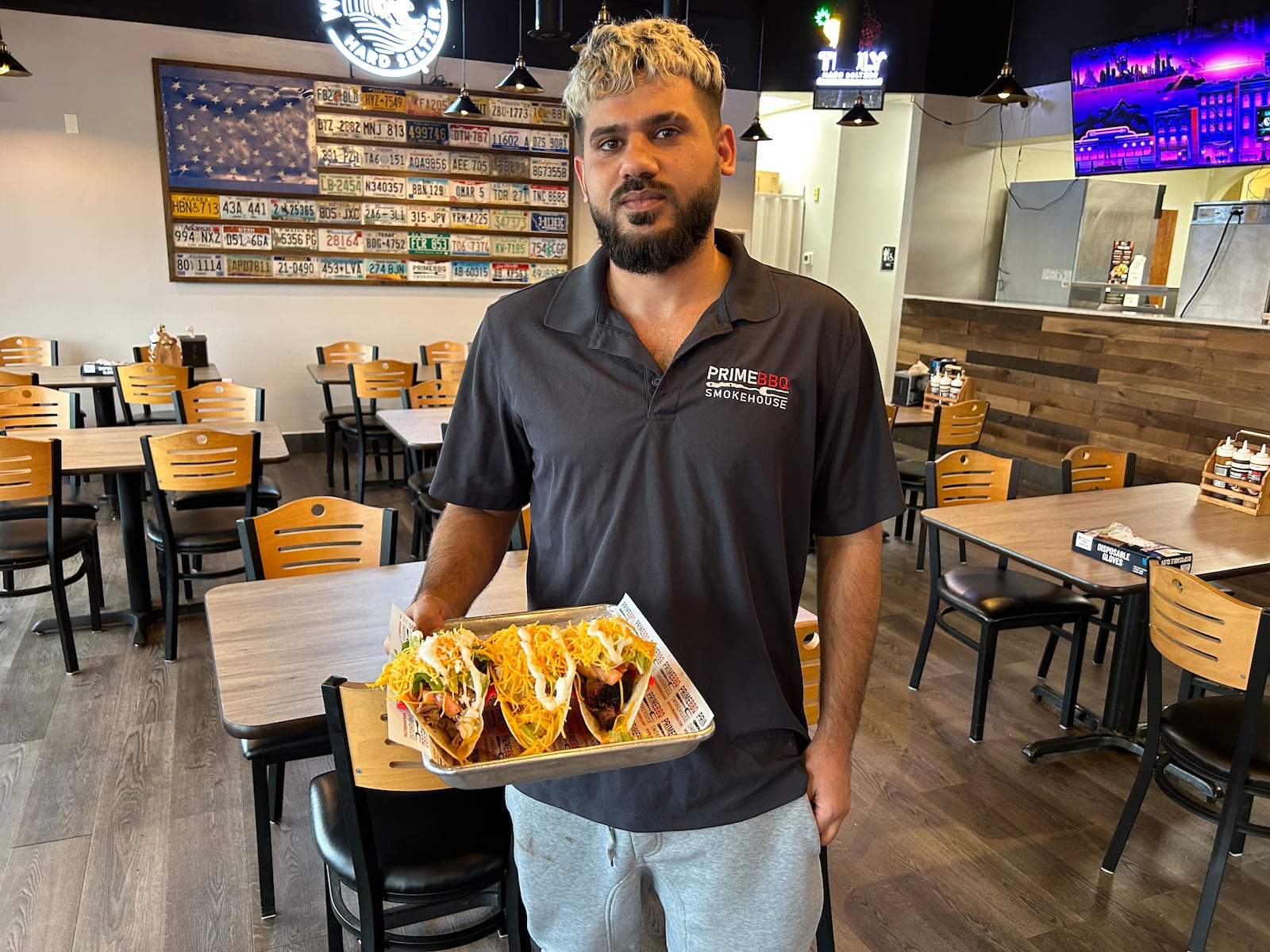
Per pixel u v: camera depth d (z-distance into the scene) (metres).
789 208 8.82
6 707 2.85
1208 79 5.29
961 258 7.99
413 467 4.29
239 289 6.34
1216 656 1.93
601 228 1.04
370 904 1.39
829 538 1.21
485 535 1.25
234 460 3.16
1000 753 2.79
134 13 5.70
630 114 0.98
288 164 6.23
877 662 3.42
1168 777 2.66
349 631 1.87
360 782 1.30
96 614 3.41
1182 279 6.12
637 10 6.88
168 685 3.03
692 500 1.05
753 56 7.15
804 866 1.12
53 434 3.58
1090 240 6.99
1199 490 3.41
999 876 2.22
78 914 1.98
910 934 2.01
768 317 1.07
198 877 2.12
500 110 6.70
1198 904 2.15
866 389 1.14
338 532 2.40
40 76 5.60
